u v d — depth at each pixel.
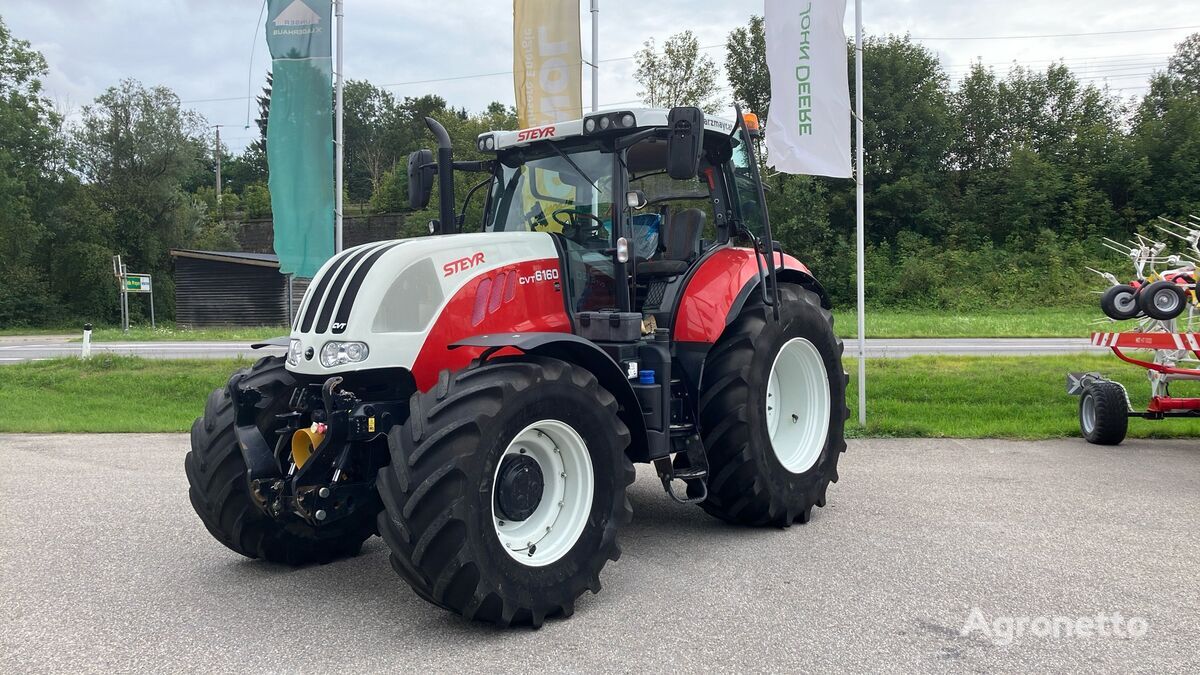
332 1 10.34
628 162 5.11
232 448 4.32
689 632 3.55
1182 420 9.23
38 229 39.16
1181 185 35.44
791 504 5.13
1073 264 33.16
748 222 5.71
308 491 3.74
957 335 20.48
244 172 90.25
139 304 42.16
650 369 4.59
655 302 5.01
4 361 17.59
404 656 3.35
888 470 6.80
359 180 82.31
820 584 4.14
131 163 42.97
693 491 4.95
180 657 3.34
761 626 3.61
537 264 4.43
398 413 3.96
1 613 3.86
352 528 4.73
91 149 42.38
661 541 4.96
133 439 9.05
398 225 49.06
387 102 85.62
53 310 39.22
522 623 3.64
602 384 4.24
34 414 11.09
